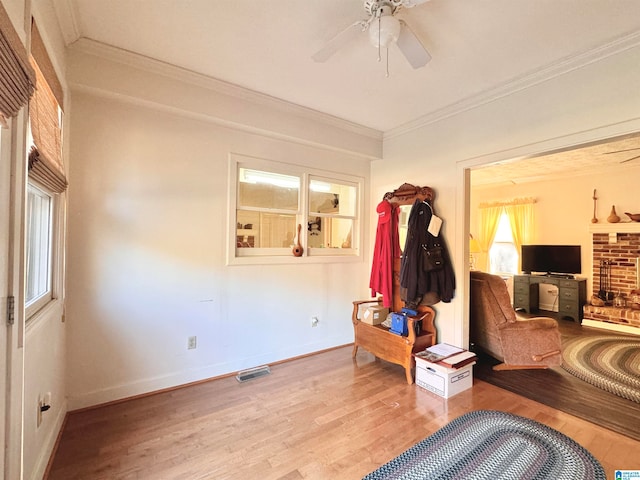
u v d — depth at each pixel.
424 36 2.00
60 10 1.77
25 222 1.15
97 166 2.32
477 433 2.02
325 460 1.78
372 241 3.96
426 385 2.64
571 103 2.28
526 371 3.05
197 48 2.17
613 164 4.69
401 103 3.01
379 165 3.90
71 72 2.09
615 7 1.74
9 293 1.05
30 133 1.33
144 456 1.80
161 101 2.41
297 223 3.44
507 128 2.65
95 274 2.31
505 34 1.99
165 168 2.59
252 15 1.84
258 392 2.58
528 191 6.04
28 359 1.41
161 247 2.58
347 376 2.91
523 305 5.64
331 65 2.37
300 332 3.41
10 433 1.05
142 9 1.80
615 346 3.76
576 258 5.28
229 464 1.75
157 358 2.57
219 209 2.85
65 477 1.63
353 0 1.71
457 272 3.00
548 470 1.69
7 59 0.87
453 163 3.06
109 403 2.36
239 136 2.95
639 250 4.69
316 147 3.44
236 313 2.97
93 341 2.31
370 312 3.24
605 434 2.02
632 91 2.02
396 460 1.78
